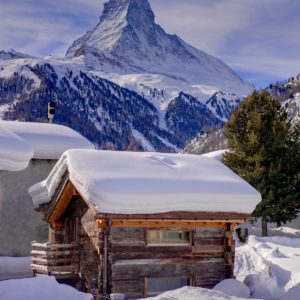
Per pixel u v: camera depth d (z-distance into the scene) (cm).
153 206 1981
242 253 3155
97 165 2094
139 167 2139
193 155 2411
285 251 3153
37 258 2330
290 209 3841
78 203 2312
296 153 3862
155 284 2097
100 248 2020
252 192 2145
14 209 3128
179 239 2147
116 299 1788
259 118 3853
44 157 3241
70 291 1476
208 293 1695
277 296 2172
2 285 1417
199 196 2053
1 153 1823
